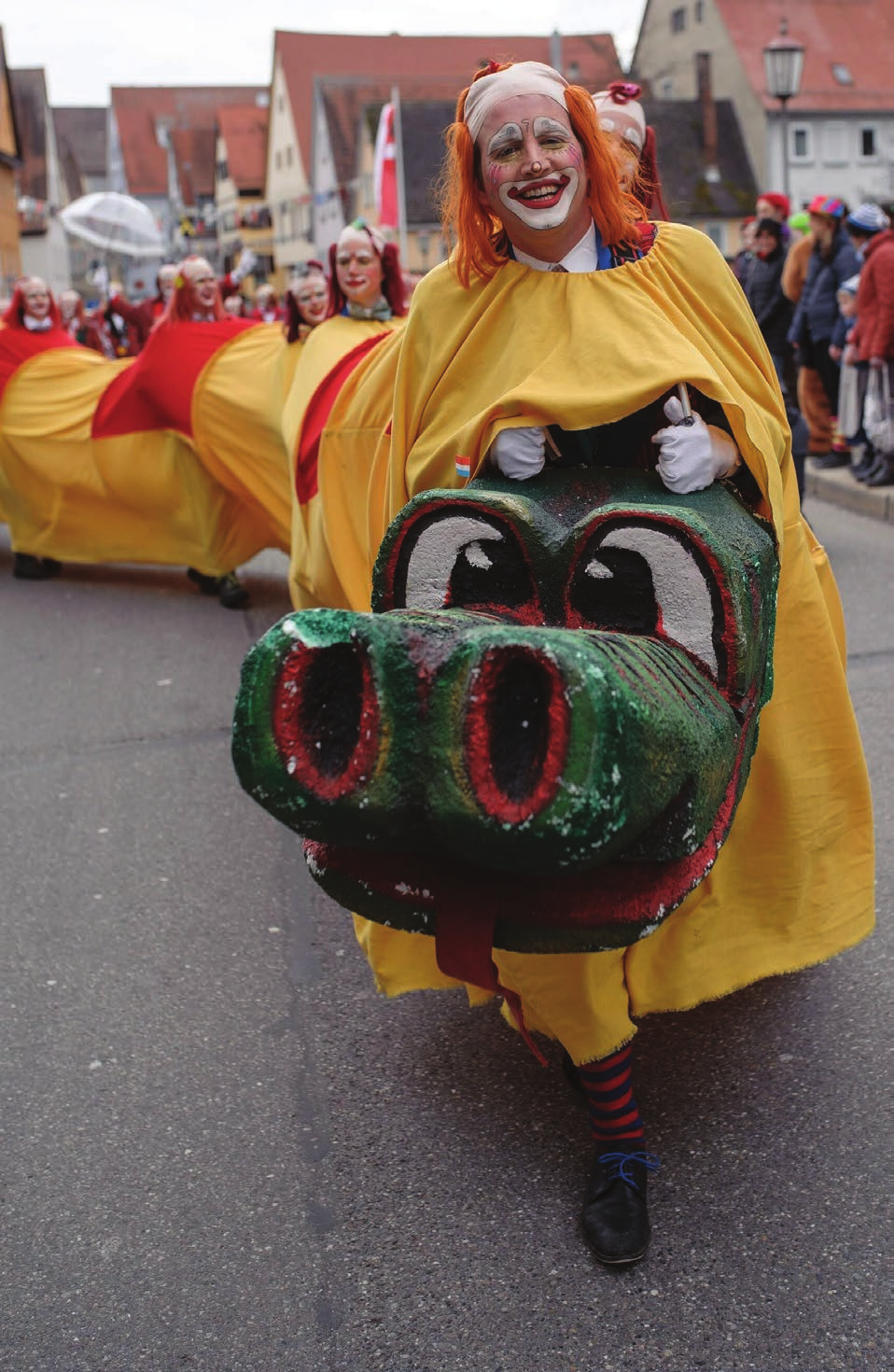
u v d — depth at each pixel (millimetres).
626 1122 2723
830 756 2975
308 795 2004
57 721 5934
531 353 2727
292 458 5039
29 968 3877
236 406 7023
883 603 6656
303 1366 2434
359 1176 2912
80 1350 2500
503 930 2201
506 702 1965
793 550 2896
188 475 7535
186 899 4246
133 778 5230
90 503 8172
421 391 2932
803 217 12016
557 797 1880
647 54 56094
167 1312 2576
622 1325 2469
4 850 4660
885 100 51656
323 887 2316
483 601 2512
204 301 7312
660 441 2582
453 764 1936
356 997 3609
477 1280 2600
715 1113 3008
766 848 2916
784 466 2889
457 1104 3125
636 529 2348
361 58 62812
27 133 65375
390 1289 2594
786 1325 2438
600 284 2730
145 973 3811
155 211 85312
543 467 2684
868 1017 3305
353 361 4965
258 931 4020
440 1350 2447
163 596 8133
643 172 3428
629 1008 2822
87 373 8117
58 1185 2945
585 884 2166
